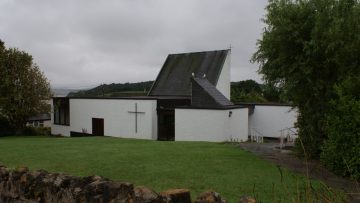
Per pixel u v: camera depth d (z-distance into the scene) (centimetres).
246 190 806
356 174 952
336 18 1172
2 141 1892
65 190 493
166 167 1050
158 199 392
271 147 1622
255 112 3253
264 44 1294
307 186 420
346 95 1050
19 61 2964
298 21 1239
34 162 1156
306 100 1318
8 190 600
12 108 2939
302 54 1245
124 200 417
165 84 3738
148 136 2838
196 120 2597
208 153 1327
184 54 4000
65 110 3478
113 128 3039
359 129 959
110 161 1144
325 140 1147
